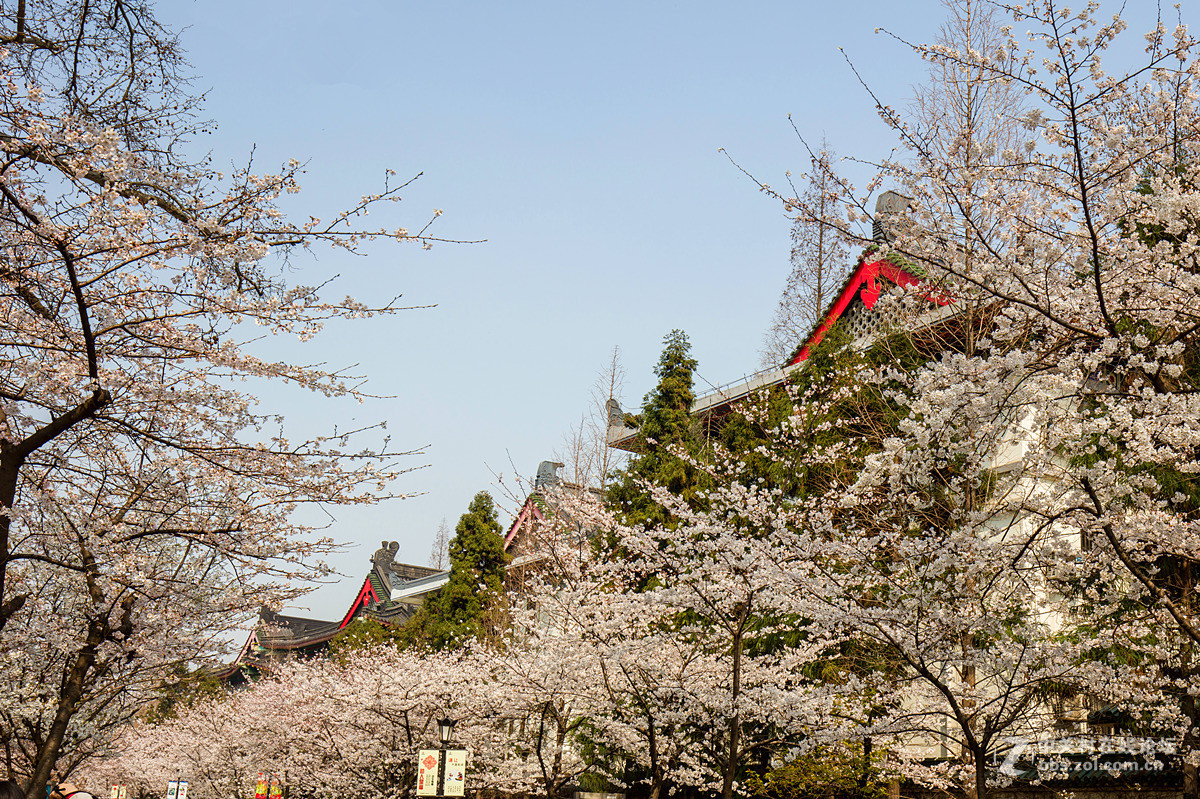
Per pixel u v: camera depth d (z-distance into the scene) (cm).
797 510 1298
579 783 1916
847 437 1517
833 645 1329
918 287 1116
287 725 2250
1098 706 1295
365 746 1988
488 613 2423
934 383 818
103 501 985
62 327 791
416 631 2814
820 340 1870
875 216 852
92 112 837
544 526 1838
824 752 1362
